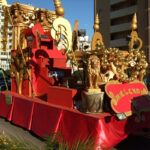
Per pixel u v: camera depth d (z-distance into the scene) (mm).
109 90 3258
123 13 30859
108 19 33062
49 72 5277
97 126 2959
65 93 3793
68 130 3416
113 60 3578
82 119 3197
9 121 5801
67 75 5672
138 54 3893
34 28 5586
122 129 3484
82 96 3383
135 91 3633
